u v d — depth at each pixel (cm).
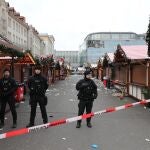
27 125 1052
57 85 4006
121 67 2878
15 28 4416
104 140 880
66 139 888
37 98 1047
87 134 955
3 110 1051
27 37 5403
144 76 1919
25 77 2795
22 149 782
